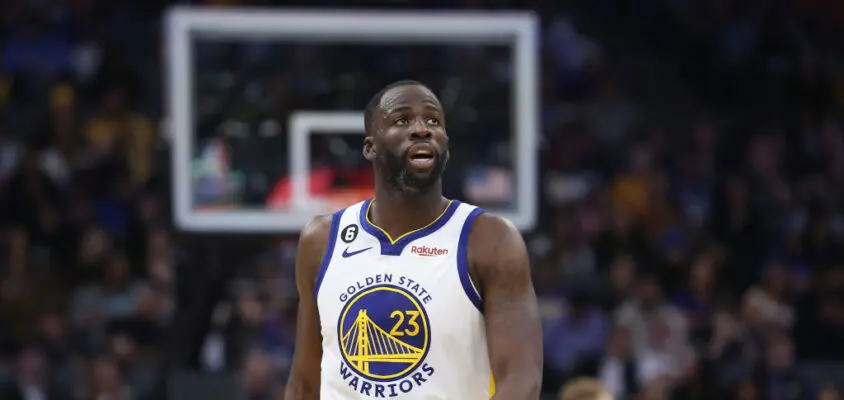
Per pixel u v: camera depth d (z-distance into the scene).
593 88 24.69
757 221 22.34
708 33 25.98
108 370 18.77
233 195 15.96
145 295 20.17
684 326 19.44
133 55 24.98
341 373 6.46
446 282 6.36
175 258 18.98
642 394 18.41
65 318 20.36
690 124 24.94
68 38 25.16
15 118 23.58
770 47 25.59
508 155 16.16
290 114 16.08
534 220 16.08
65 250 21.59
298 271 6.84
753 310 19.67
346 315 6.45
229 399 17.61
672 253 21.23
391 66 16.19
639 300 19.48
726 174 23.53
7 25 25.12
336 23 16.02
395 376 6.32
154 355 19.73
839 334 20.78
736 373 18.84
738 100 25.55
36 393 18.94
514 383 6.18
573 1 26.28
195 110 15.98
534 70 16.09
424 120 6.38
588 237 21.61
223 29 15.91
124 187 22.59
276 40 16.12
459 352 6.33
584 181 23.14
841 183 23.62
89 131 23.45
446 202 6.67
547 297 19.88
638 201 22.70
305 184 15.99
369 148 6.62
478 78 16.23
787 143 24.14
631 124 24.22
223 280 18.69
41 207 21.84
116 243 21.80
